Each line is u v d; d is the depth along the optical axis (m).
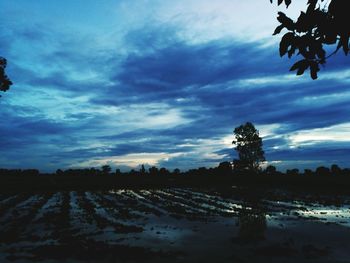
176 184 57.78
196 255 14.23
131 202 33.75
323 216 23.39
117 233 18.72
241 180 58.47
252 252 14.44
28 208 30.25
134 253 14.52
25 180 62.81
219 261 13.36
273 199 34.38
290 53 4.11
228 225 20.47
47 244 16.47
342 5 3.46
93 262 13.53
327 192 40.69
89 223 21.98
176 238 17.34
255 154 57.38
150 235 18.12
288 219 22.20
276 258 13.52
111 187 54.38
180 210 27.27
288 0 4.05
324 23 3.78
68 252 14.83
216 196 39.00
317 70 4.09
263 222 21.19
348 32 3.63
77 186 54.78
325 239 16.47
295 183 51.25
